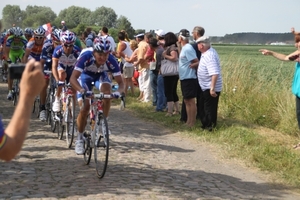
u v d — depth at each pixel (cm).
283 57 705
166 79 948
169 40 926
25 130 160
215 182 537
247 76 1102
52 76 792
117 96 528
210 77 803
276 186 546
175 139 783
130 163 596
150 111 1044
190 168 596
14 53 1002
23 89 158
